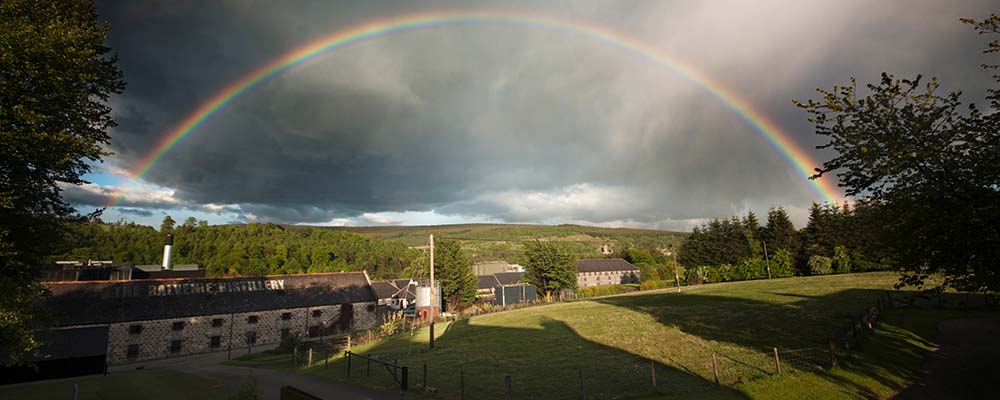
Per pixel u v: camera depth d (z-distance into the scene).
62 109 19.11
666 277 121.00
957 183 11.95
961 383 16.08
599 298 67.62
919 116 12.27
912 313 28.95
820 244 83.94
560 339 30.84
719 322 32.31
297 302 66.69
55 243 20.77
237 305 61.88
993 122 11.87
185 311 57.66
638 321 36.03
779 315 32.62
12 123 17.12
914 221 12.62
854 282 51.81
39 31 17.45
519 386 19.48
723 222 109.69
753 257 88.19
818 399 15.84
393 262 171.12
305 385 22.44
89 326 50.38
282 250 140.88
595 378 19.92
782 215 96.19
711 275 87.56
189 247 140.12
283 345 43.59
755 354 22.33
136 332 53.69
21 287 19.31
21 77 17.41
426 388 19.48
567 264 81.75
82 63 18.48
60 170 19.23
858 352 20.86
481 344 31.62
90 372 42.91
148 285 59.03
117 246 127.50
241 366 36.22
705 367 20.77
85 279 63.84
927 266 13.80
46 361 41.09
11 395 25.03
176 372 34.69
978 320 25.64
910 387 16.48
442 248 76.25
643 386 18.28
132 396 22.50
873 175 13.09
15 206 18.20
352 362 29.33
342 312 69.62
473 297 76.06
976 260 12.02
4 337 19.12
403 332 43.78
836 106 13.31
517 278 109.69
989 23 11.77
